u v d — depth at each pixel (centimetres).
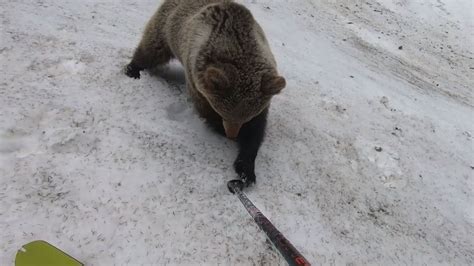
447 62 286
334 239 112
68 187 105
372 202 129
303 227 112
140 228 100
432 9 350
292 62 200
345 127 160
